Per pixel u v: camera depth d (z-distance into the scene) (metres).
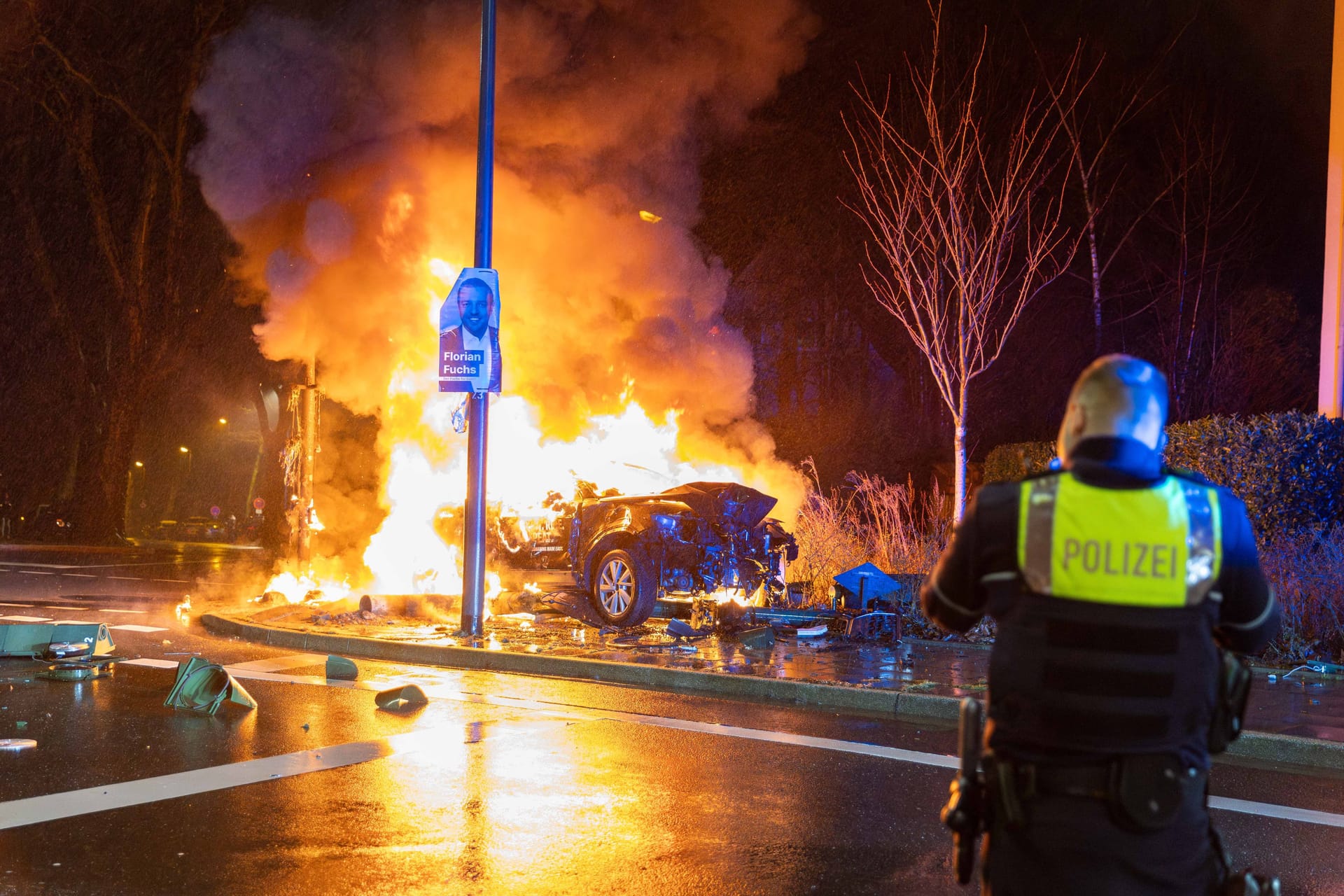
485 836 5.22
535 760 6.67
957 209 17.80
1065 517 2.42
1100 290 21.72
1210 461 12.57
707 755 6.89
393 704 8.21
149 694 8.64
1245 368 20.72
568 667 10.03
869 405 21.56
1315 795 6.30
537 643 11.09
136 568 22.72
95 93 31.05
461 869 4.79
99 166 32.50
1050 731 2.38
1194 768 2.37
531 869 4.80
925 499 18.47
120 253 33.00
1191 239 22.17
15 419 35.62
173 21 29.64
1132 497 2.42
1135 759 2.33
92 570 22.14
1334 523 11.91
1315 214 22.61
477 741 7.14
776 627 12.21
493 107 11.33
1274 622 2.51
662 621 13.20
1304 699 8.61
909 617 12.46
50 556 26.67
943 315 18.97
